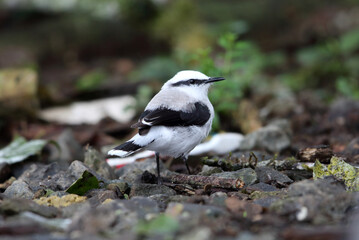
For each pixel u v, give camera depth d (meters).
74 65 25.36
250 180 8.73
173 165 11.38
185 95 9.44
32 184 9.31
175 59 22.31
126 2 26.00
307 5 27.12
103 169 10.09
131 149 8.54
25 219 6.39
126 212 6.49
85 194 8.30
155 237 5.58
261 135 11.81
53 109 18.39
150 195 8.35
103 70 24.33
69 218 6.87
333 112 14.82
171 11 26.19
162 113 8.80
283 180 8.84
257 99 16.83
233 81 13.88
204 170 9.69
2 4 26.91
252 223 6.24
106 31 26.05
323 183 7.07
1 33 26.27
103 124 15.35
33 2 26.88
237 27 21.06
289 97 16.02
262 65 23.23
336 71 20.80
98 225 6.07
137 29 26.14
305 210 6.46
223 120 14.24
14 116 15.84
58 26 26.09
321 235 5.56
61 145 12.59
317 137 13.35
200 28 25.69
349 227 5.86
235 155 10.93
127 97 20.11
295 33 26.39
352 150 11.10
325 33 26.00
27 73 16.59
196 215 6.22
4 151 11.36
